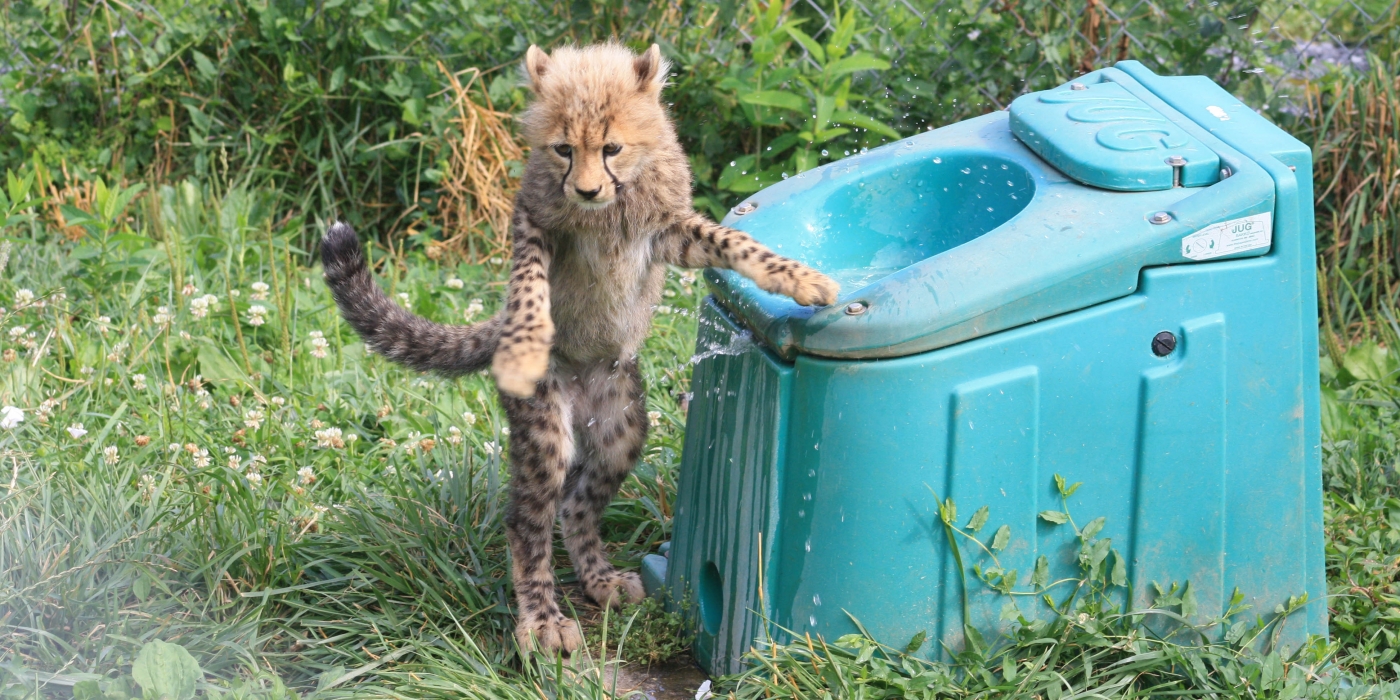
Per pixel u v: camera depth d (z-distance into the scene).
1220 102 3.10
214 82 6.01
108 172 6.01
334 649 3.07
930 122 5.56
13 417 3.51
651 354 4.66
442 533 3.54
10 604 3.00
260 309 4.61
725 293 3.05
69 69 6.13
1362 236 5.12
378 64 5.89
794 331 2.70
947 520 2.68
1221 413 2.79
